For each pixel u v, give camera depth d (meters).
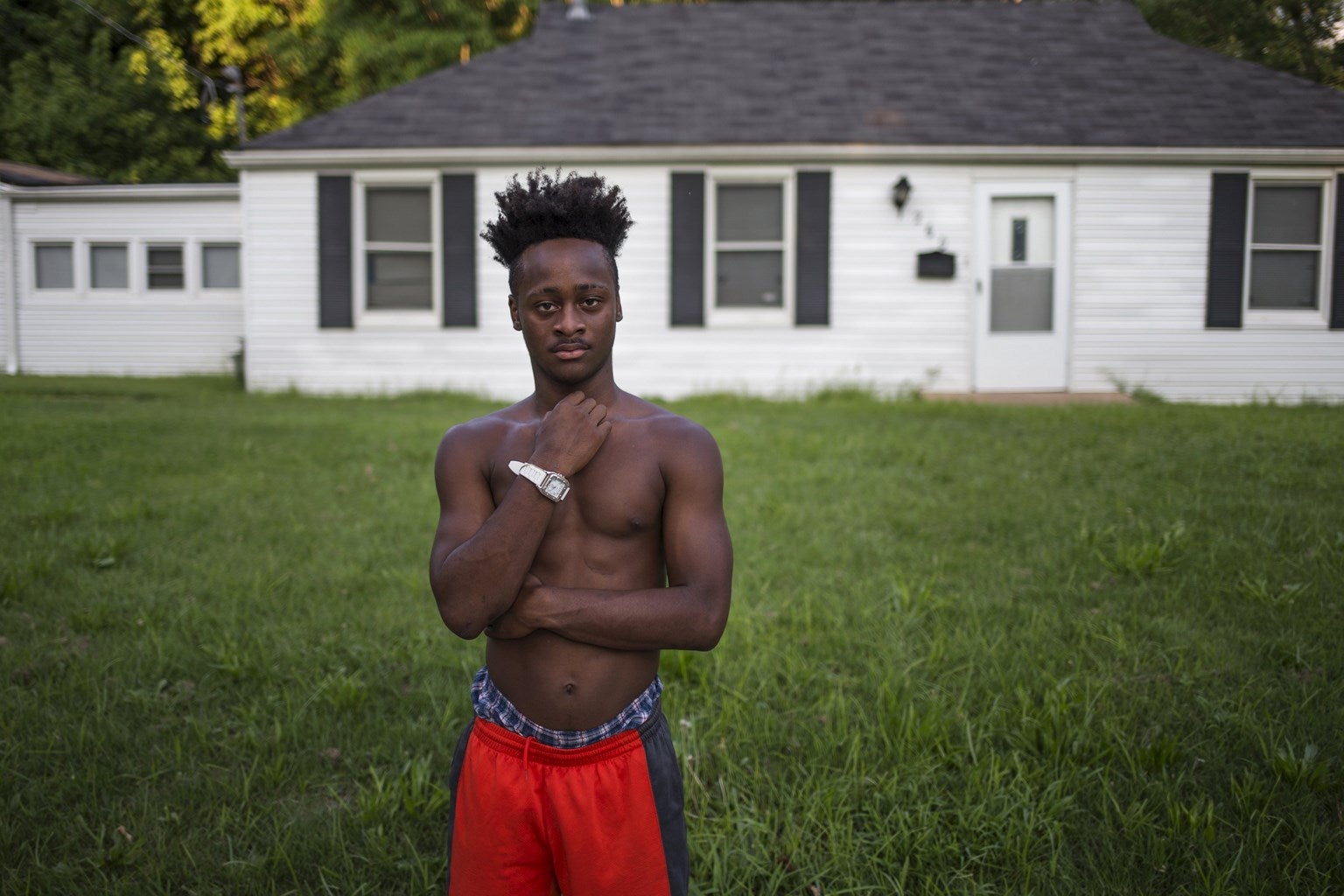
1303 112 12.23
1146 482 6.40
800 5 14.55
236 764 3.01
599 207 1.60
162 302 14.98
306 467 7.29
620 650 1.62
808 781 2.83
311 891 2.46
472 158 12.05
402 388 12.55
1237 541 4.97
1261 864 2.45
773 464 7.35
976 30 14.04
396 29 21.53
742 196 12.28
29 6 23.47
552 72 13.33
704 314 12.26
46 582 4.55
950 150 11.81
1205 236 12.09
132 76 22.75
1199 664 3.54
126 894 2.40
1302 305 12.29
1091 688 3.38
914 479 6.73
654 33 14.06
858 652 3.83
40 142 22.09
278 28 23.83
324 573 4.80
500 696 1.67
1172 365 12.26
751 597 4.46
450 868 1.73
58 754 3.01
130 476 6.86
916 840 2.59
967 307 12.24
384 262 12.60
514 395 12.54
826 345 12.31
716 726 3.20
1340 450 7.27
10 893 2.40
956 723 3.18
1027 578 4.66
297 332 12.56
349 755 3.06
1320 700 3.27
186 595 4.47
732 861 2.54
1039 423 9.18
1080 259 12.14
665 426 1.64
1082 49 13.55
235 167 12.30
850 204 12.12
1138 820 2.62
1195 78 12.90
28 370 15.12
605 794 1.62
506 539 1.49
